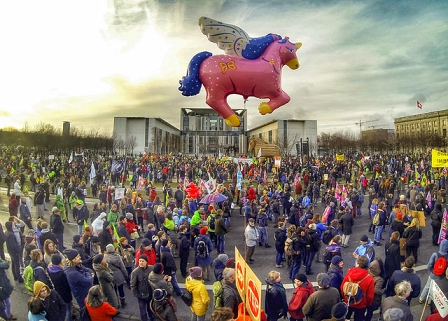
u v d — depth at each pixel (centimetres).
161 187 2961
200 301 615
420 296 816
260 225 1322
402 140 7475
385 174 3161
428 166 3459
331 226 1101
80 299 633
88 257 805
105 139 8406
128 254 864
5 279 693
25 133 6412
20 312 743
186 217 1224
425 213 1855
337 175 3103
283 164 3784
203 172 3331
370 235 1474
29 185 2603
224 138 10806
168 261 789
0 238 962
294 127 8419
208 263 948
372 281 600
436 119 7650
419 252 1216
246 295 450
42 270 652
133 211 1430
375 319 726
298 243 949
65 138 6769
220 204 1750
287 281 958
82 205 1336
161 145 8656
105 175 2842
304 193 2439
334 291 536
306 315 546
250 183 2861
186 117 11119
